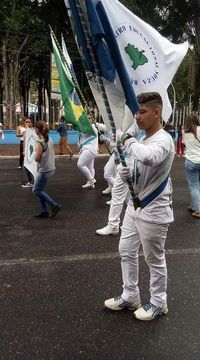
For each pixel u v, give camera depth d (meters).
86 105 7.56
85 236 6.41
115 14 4.89
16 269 5.07
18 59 25.66
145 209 3.62
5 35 24.83
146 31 5.01
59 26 27.69
